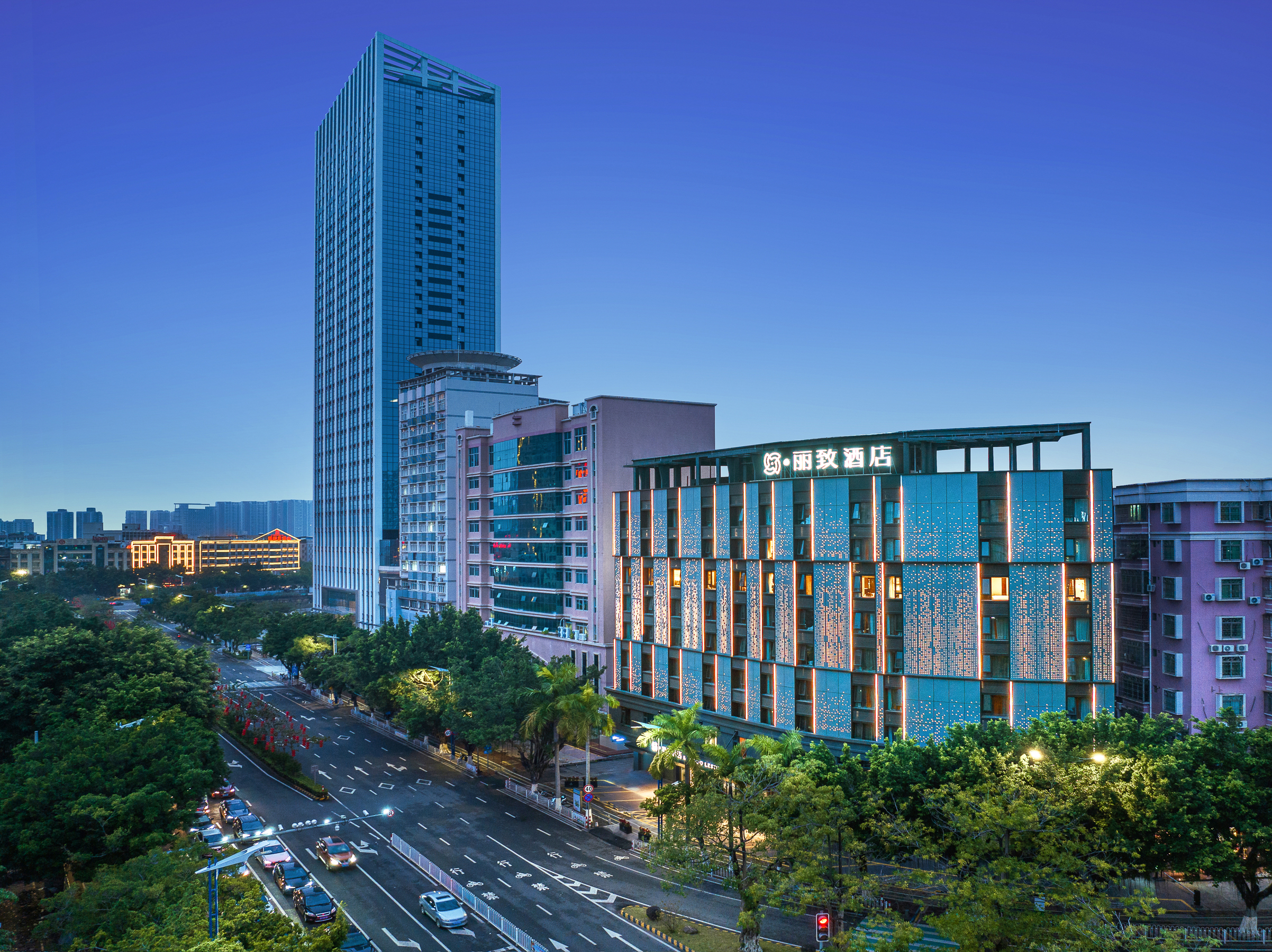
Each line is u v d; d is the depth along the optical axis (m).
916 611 67.00
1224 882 55.03
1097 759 45.62
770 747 55.88
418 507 167.25
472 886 57.12
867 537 69.50
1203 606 66.81
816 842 45.41
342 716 115.25
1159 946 35.97
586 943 48.88
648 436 104.12
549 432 111.94
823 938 47.16
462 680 83.00
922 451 72.00
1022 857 42.19
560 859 62.31
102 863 49.09
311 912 51.88
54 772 49.66
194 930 36.62
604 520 100.81
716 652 81.94
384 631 107.12
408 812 73.25
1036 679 63.62
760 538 77.88
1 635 102.69
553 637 108.19
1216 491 66.94
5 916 52.75
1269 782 46.44
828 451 73.31
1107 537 63.28
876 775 51.34
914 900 51.53
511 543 121.06
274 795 78.31
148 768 53.44
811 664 72.62
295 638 139.12
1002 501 65.25
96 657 74.69
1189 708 66.62
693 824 47.75
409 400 173.12
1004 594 65.00
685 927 50.97
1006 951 36.69
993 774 46.66
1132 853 43.56
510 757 91.44
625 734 93.50
